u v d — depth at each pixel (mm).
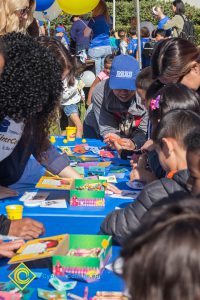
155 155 3430
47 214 2904
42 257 2186
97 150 4582
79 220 2826
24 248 2324
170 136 2512
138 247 1158
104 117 4855
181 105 2943
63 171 3479
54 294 2014
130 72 4512
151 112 3074
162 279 1114
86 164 4035
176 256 1114
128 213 2420
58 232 2656
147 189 2383
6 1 4047
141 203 2391
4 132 3068
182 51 3457
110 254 2367
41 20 9000
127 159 4254
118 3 22375
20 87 2836
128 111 4645
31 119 3203
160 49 3555
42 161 3477
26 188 3381
